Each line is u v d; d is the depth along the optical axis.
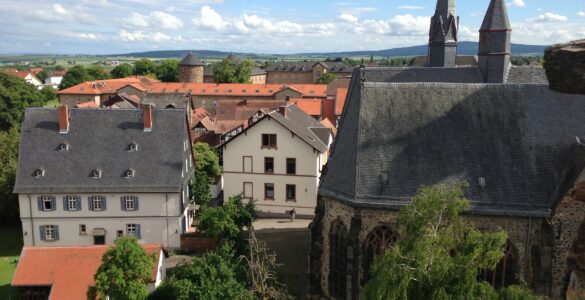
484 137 32.00
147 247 39.12
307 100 107.38
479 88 33.34
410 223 19.02
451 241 17.75
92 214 47.72
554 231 29.22
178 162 48.88
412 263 17.48
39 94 111.44
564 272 29.67
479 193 30.38
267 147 56.22
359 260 31.48
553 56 12.30
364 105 33.50
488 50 43.38
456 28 49.12
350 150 33.12
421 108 33.16
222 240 40.78
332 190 33.06
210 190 60.38
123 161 48.69
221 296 30.55
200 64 181.75
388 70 44.66
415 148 32.09
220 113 99.56
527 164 30.83
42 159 48.41
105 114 51.31
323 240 34.53
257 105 102.25
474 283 17.25
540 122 31.95
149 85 148.62
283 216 57.34
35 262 37.25
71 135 49.84
